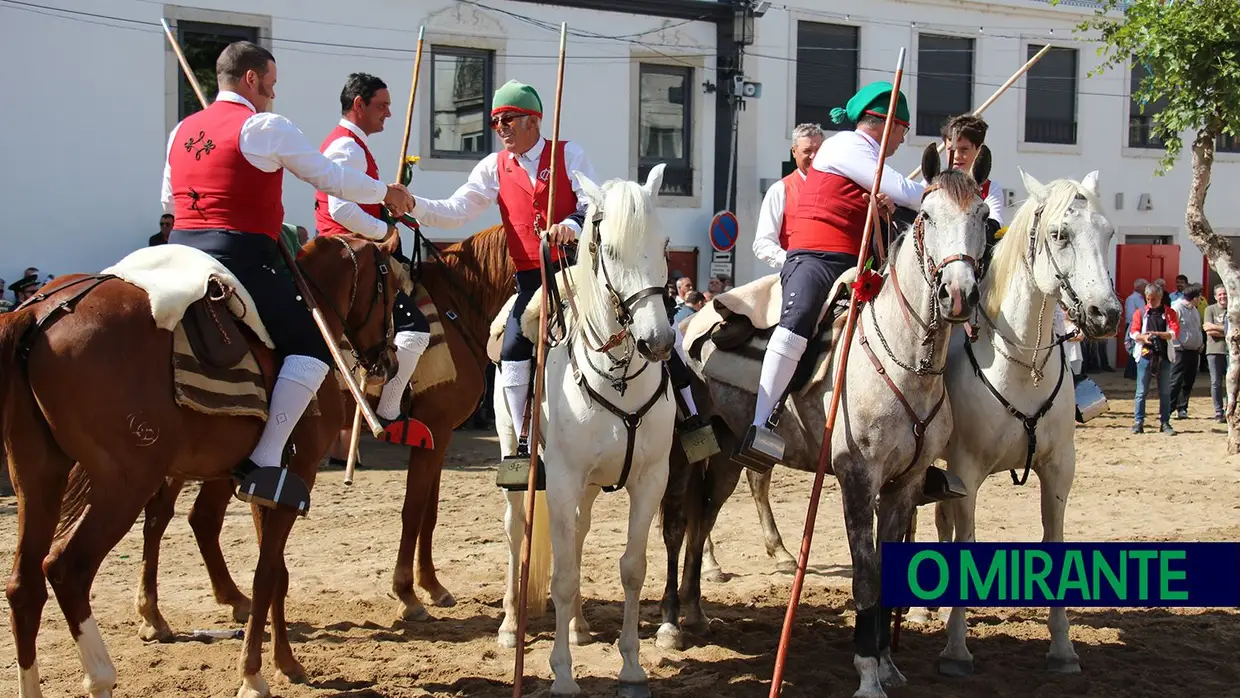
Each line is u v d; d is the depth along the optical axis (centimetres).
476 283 676
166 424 435
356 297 573
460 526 908
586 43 1805
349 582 730
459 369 668
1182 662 570
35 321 422
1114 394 1883
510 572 599
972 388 547
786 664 567
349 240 578
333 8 1614
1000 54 2152
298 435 511
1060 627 555
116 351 424
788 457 566
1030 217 531
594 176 591
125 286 441
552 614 655
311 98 1611
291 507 495
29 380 419
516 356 551
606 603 685
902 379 505
